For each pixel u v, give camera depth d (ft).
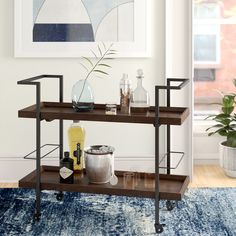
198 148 18.83
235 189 16.19
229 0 18.84
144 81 16.94
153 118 13.17
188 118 16.88
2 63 16.90
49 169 15.07
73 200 15.26
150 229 13.43
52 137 17.11
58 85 16.99
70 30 16.70
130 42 16.72
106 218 14.08
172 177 14.29
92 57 16.78
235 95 17.54
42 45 16.74
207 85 19.15
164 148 17.10
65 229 13.42
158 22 16.76
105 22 16.67
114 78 16.94
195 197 15.52
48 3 16.65
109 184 13.92
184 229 13.42
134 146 17.17
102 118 13.46
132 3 16.61
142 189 13.53
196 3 18.89
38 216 13.91
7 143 17.16
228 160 17.30
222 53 19.04
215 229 13.42
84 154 14.08
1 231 13.29
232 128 17.63
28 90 16.99
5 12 16.72
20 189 16.21
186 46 16.71
